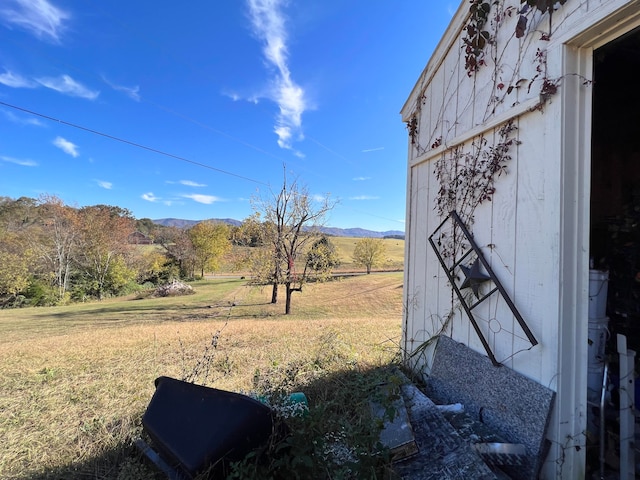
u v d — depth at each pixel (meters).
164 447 1.62
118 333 7.43
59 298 22.23
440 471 1.44
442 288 2.60
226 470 1.35
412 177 3.19
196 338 6.08
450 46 2.52
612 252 2.27
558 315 1.51
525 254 1.73
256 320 11.51
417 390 2.14
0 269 19.98
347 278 27.17
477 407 1.96
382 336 5.53
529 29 1.71
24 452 2.05
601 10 1.32
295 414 1.67
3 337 8.77
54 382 3.45
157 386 2.01
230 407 1.47
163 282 29.14
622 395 1.46
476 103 2.17
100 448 2.04
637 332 2.03
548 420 1.50
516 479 1.54
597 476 1.51
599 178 2.39
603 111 2.38
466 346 2.25
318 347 4.55
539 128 1.65
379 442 1.43
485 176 2.08
